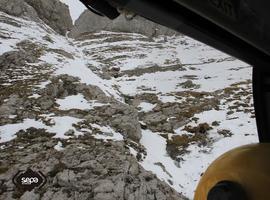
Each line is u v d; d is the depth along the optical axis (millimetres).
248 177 1526
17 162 15094
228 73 44438
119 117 21797
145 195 14516
